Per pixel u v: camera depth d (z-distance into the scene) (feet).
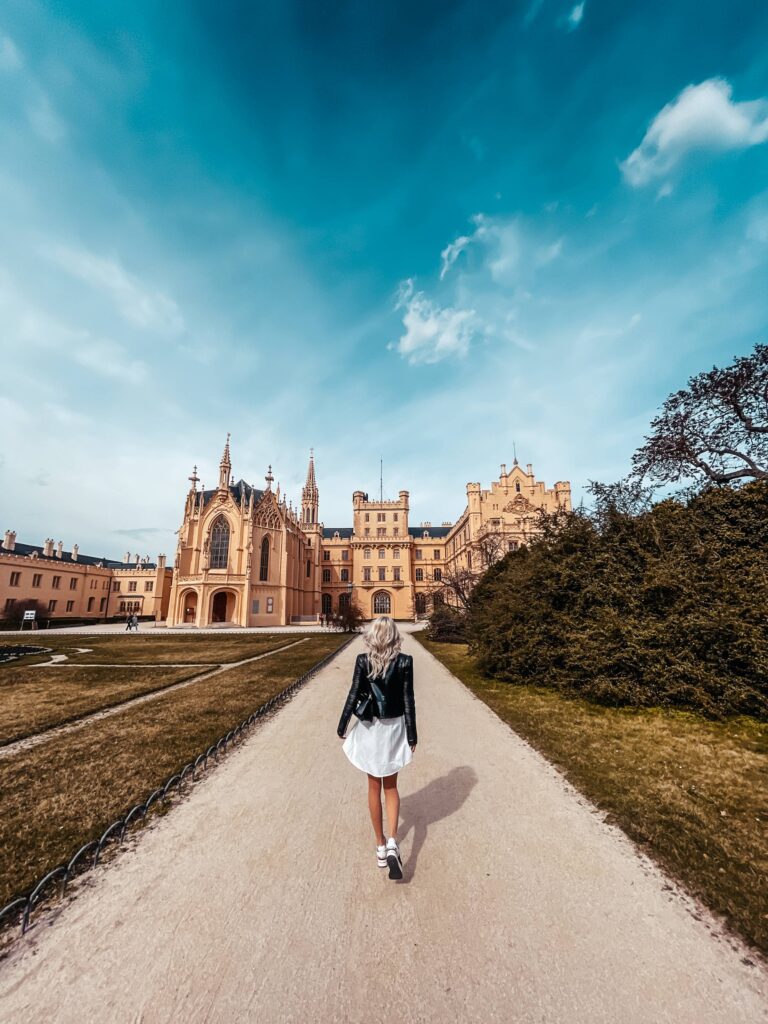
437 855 13.42
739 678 28.94
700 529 35.81
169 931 10.34
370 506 226.99
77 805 17.25
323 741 25.52
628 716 29.73
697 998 8.41
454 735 26.03
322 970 9.16
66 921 10.73
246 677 47.96
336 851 13.79
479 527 165.07
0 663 62.95
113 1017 8.11
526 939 9.97
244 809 16.81
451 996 8.50
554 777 19.62
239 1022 7.98
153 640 104.17
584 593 38.04
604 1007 8.23
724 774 19.53
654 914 10.79
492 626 46.42
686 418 63.05
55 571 220.84
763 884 11.83
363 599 218.59
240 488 195.11
